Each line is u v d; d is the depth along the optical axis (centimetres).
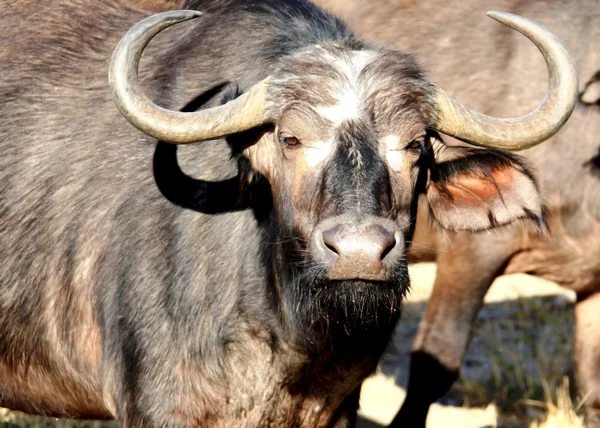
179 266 1067
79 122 1165
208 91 1108
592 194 1459
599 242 1473
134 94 967
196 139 990
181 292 1066
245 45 1121
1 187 1177
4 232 1170
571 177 1459
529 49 1485
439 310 1537
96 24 1224
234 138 1055
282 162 1011
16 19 1246
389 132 988
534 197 1134
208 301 1071
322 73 993
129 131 1136
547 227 1159
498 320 2052
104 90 1172
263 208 1075
